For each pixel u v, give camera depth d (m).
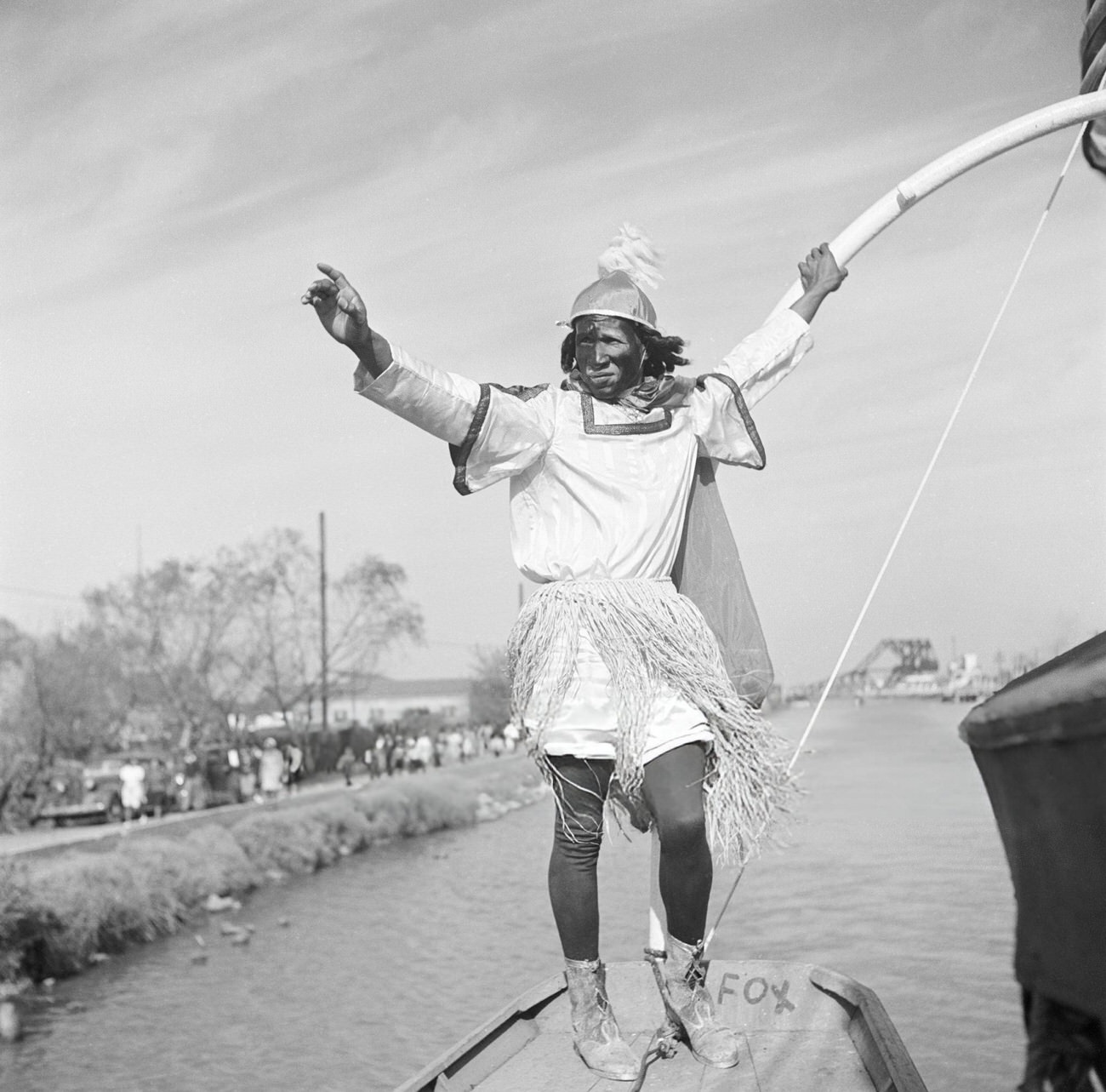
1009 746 1.10
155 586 46.84
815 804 38.12
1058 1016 1.04
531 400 2.93
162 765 42.44
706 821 2.79
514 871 32.41
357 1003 18.77
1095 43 3.12
